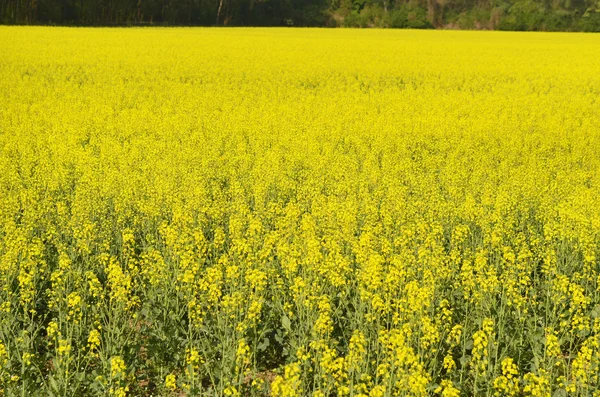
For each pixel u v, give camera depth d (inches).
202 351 315.3
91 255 425.7
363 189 572.1
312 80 1317.7
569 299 370.9
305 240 406.9
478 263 365.4
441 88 1275.8
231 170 629.6
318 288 351.6
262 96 1086.4
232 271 333.4
